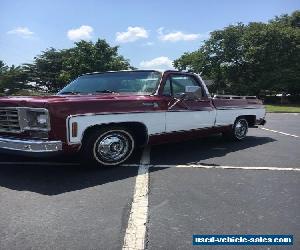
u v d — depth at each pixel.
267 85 49.78
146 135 6.31
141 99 6.15
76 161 6.43
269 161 6.81
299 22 55.56
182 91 7.06
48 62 75.38
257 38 49.41
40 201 4.45
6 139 5.34
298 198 4.71
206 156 7.17
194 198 4.62
